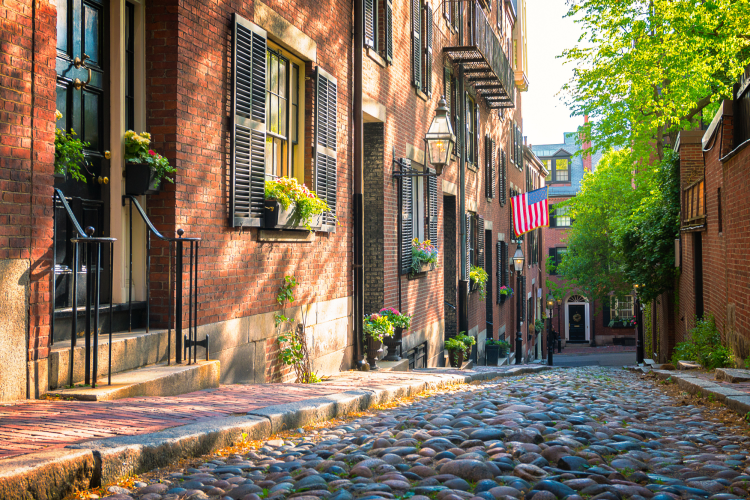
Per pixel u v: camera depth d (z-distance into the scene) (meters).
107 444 3.59
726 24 16.89
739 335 10.66
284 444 4.75
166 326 6.47
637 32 18.56
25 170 4.81
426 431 5.00
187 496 3.26
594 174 36.62
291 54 9.27
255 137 7.90
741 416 6.15
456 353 18.58
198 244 6.56
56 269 5.55
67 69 5.64
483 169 24.83
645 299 19.80
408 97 14.83
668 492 3.27
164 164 6.18
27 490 2.98
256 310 8.05
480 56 18.58
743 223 10.34
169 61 6.43
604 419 6.10
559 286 52.19
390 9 13.23
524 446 4.26
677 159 18.78
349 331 11.32
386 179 13.11
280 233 8.61
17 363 4.72
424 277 16.09
